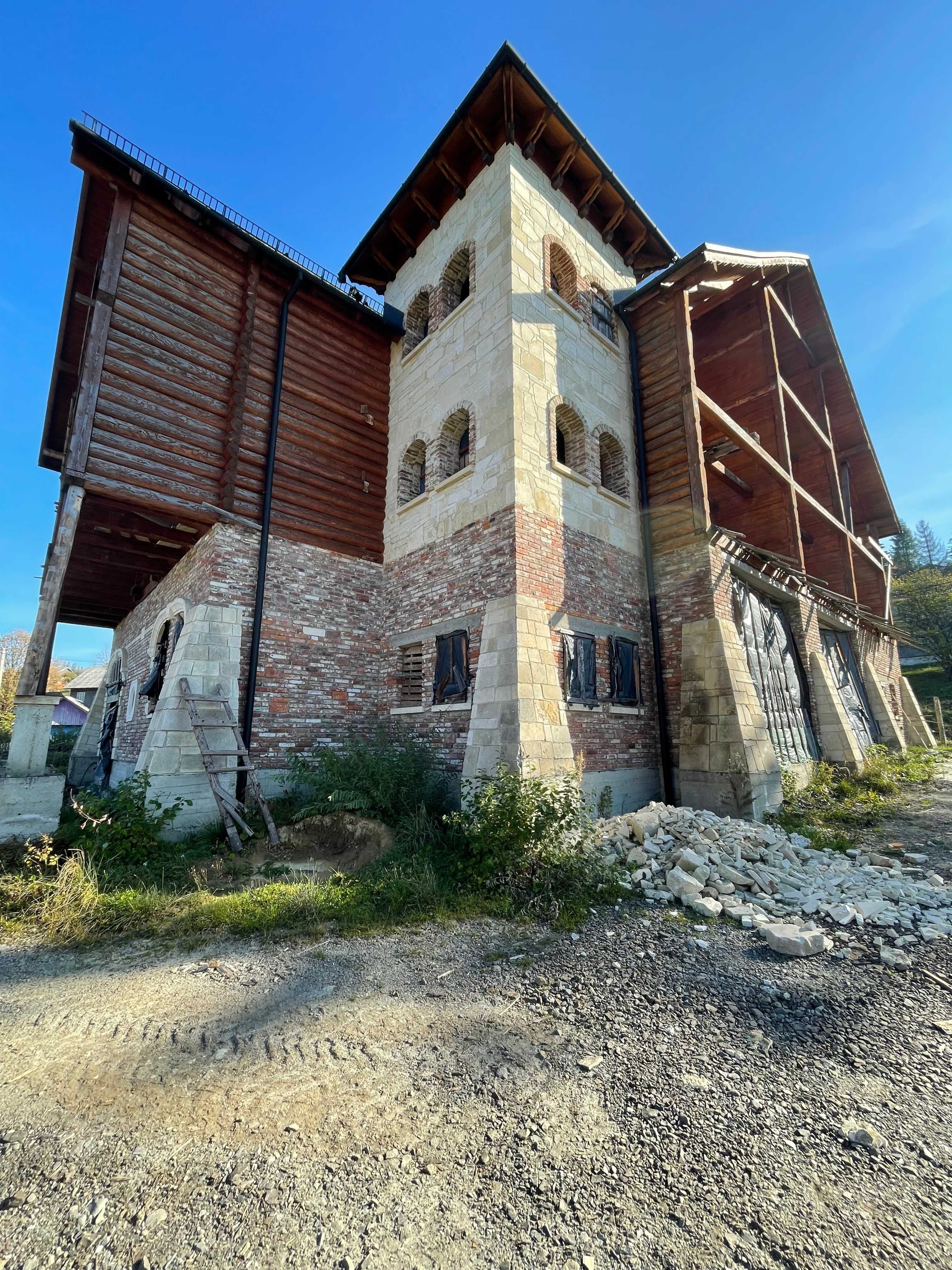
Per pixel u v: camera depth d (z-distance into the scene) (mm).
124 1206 2250
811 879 6297
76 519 9008
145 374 9852
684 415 12047
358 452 12891
